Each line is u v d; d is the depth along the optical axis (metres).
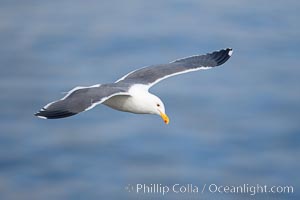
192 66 17.08
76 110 13.95
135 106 15.77
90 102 14.20
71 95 14.40
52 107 13.94
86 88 14.68
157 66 17.02
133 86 15.91
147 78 16.47
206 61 17.34
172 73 16.73
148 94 15.88
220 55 17.56
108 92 14.66
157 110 15.88
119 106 15.85
